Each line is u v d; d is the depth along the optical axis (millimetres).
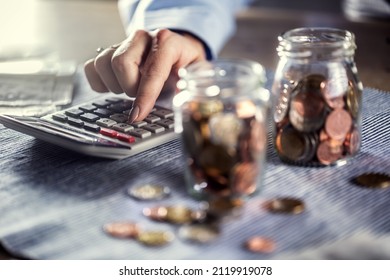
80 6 1746
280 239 683
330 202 747
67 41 1451
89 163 861
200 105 722
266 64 1234
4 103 1045
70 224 723
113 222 720
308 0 2080
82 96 1082
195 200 754
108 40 1446
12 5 1770
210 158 720
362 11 1522
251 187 743
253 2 1754
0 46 1422
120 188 793
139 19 1218
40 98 1067
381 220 712
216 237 684
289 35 850
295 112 803
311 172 813
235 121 719
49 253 675
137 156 872
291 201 740
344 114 802
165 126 909
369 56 1261
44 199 778
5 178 832
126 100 988
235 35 1416
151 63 963
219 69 739
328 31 848
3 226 727
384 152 857
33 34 1516
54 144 919
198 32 1150
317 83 795
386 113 982
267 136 911
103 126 908
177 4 1250
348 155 827
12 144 928
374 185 774
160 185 793
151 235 688
